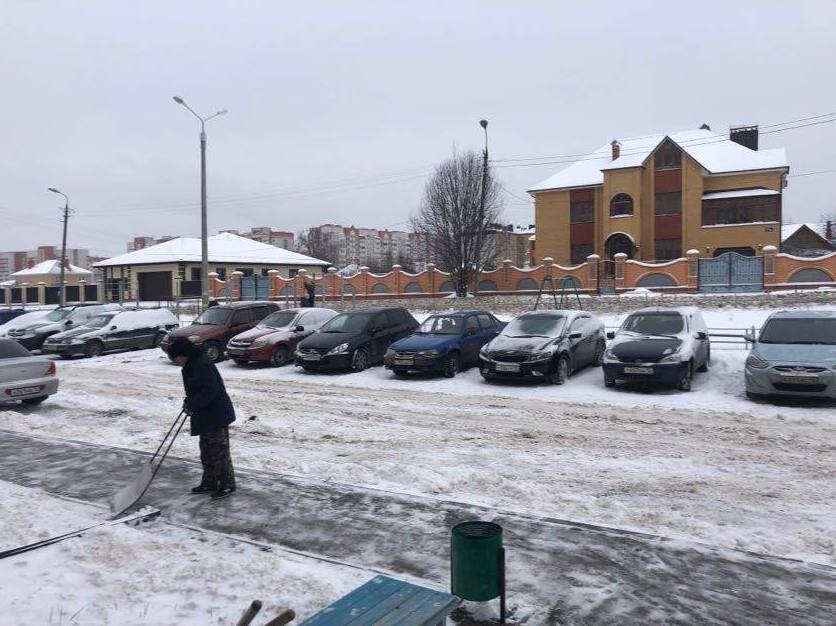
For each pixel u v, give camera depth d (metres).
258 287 38.12
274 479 6.99
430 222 35.66
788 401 11.42
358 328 16.75
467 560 4.03
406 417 10.66
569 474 7.27
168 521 5.86
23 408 11.98
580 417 10.52
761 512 6.00
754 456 7.96
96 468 7.59
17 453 8.34
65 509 6.18
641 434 9.27
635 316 14.28
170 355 6.42
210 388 6.37
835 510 6.02
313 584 4.49
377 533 5.45
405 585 3.62
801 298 24.02
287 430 9.70
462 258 33.66
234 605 4.22
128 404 12.04
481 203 33.78
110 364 19.72
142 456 8.12
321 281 37.12
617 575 4.60
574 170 48.62
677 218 42.56
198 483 6.89
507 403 11.84
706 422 9.99
